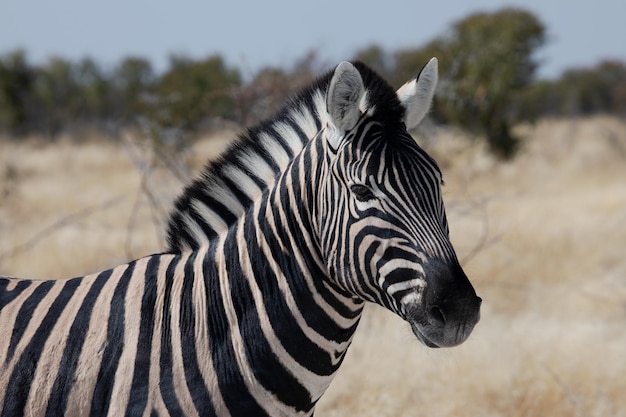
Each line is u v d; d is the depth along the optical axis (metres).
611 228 34.41
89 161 65.56
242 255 10.29
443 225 9.45
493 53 55.12
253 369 10.01
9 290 10.85
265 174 10.71
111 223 36.84
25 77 115.56
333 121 9.47
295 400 10.20
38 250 30.30
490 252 29.62
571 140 81.00
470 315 8.98
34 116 116.44
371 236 9.17
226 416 9.92
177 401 9.75
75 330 10.13
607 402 17.33
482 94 55.19
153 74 121.31
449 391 17.84
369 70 9.87
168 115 41.25
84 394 9.80
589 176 55.34
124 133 46.72
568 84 138.25
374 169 9.22
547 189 48.88
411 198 9.15
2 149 80.19
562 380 18.53
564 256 30.81
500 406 17.59
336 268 9.56
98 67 121.00
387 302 9.30
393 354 19.75
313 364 10.15
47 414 9.84
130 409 9.69
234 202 10.75
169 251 11.00
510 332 21.77
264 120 11.04
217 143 45.34
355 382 18.39
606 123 106.94
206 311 10.15
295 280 10.02
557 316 24.23
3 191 42.69
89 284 10.61
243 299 10.14
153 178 31.73
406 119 10.04
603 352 20.48
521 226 33.91
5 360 10.12
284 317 10.02
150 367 9.83
